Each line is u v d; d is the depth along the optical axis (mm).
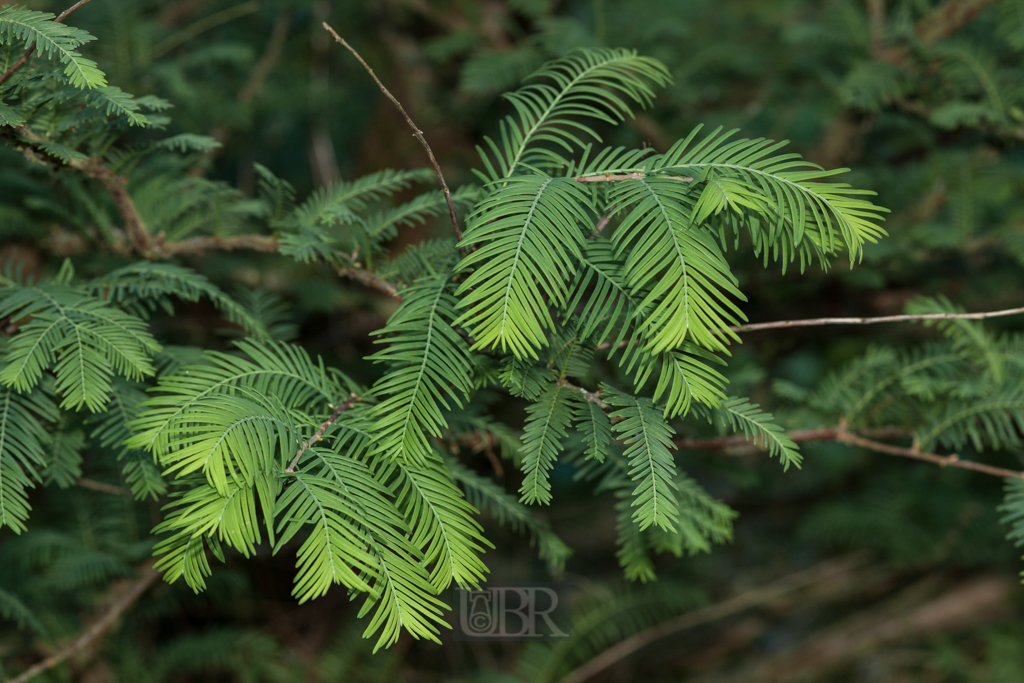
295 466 580
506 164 625
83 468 730
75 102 642
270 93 1160
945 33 950
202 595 882
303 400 615
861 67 904
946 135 987
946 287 1076
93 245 721
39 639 776
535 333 572
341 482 577
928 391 692
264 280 999
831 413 728
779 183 582
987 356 704
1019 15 839
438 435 587
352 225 671
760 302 1115
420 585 569
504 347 570
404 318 598
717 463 762
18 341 614
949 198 930
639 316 591
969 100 871
